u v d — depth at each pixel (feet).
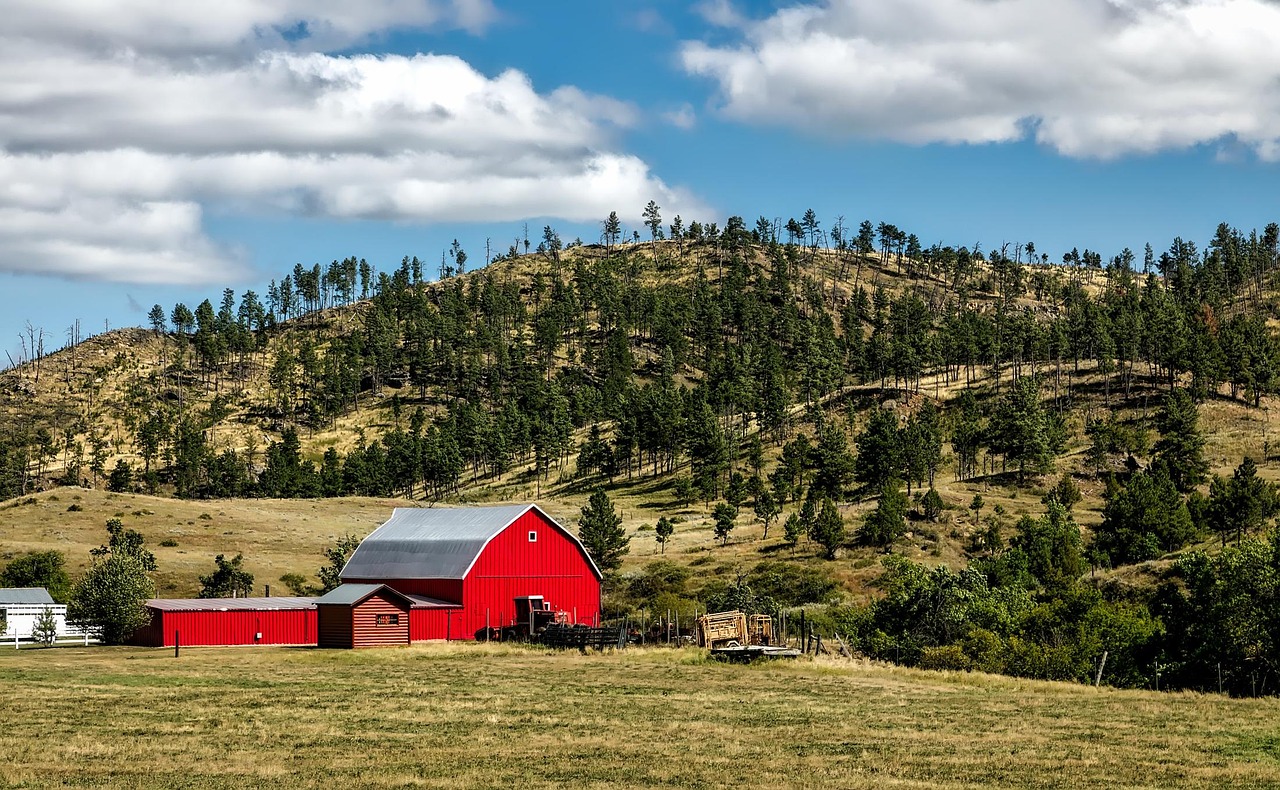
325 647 229.86
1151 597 238.07
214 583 333.83
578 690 149.38
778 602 300.20
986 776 91.91
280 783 87.15
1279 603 159.22
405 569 252.42
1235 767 95.96
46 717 122.21
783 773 92.32
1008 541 379.14
